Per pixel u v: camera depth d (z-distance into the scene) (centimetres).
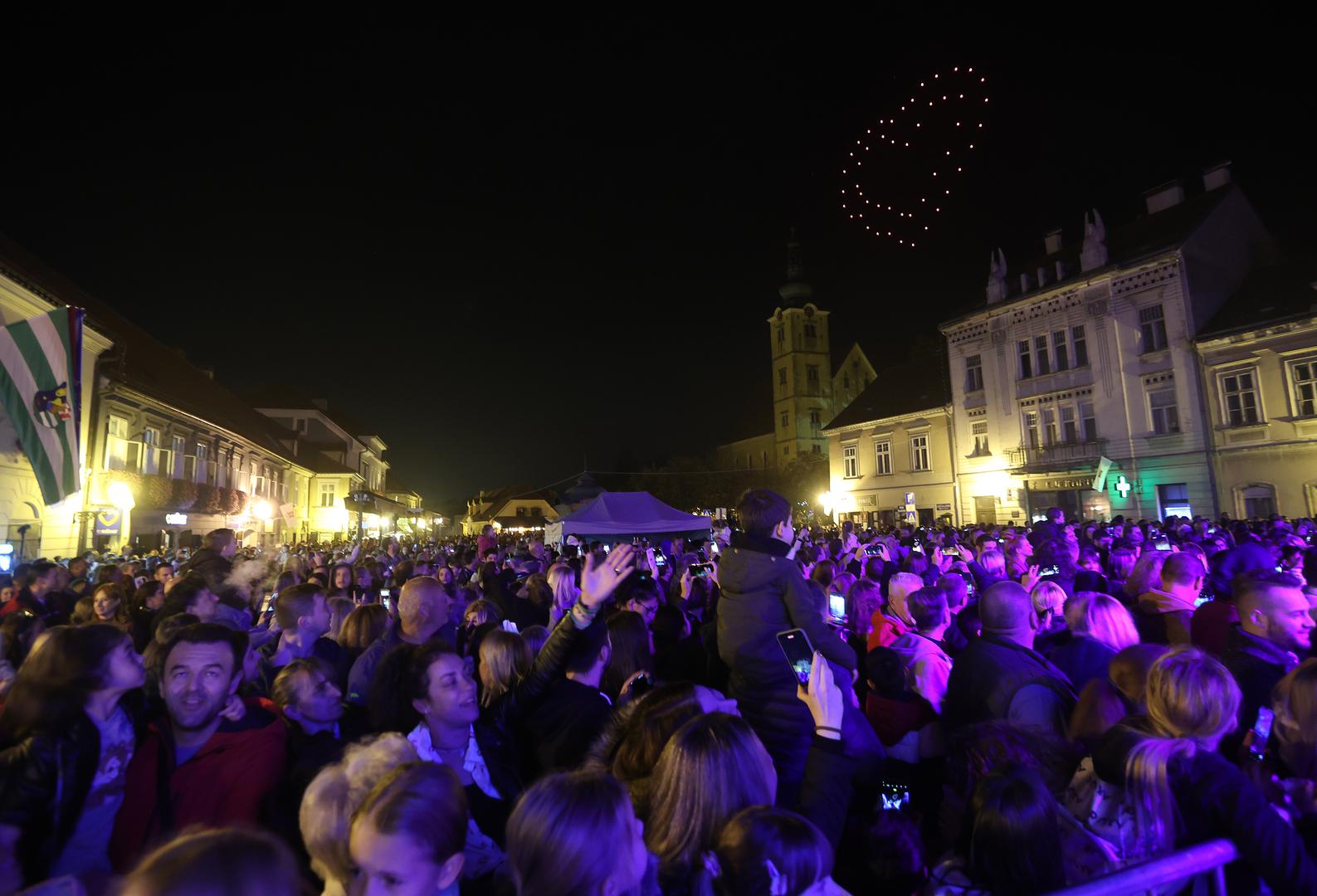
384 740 235
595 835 162
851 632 634
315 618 456
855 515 4209
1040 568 755
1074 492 3045
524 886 165
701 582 884
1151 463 2770
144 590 711
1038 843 211
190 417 2548
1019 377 3294
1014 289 3469
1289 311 2445
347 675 473
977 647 368
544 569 1218
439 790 185
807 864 176
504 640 373
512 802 299
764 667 360
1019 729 300
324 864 199
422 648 304
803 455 5784
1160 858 214
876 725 388
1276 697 276
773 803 221
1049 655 477
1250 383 2530
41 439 1088
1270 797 272
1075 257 3272
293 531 4447
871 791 331
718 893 180
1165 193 3141
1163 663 254
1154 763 236
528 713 334
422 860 174
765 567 375
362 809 183
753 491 398
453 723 292
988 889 216
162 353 3366
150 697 318
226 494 2880
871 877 307
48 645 262
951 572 789
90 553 1516
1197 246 2762
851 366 6912
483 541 1608
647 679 392
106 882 236
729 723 223
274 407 5712
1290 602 339
